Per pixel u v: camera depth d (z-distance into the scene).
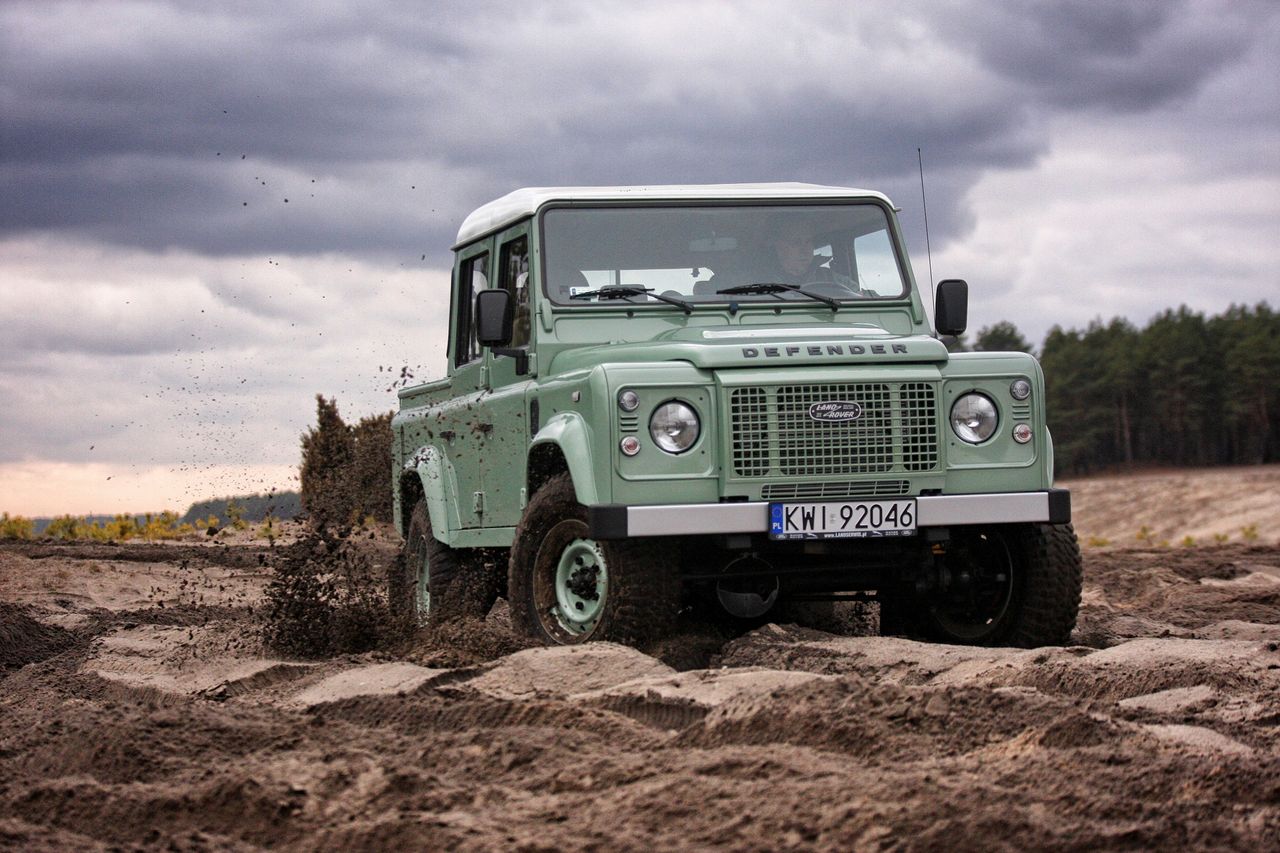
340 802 4.07
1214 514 55.56
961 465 7.11
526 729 4.81
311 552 8.59
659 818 3.69
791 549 7.07
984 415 7.17
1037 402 7.26
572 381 7.20
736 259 8.09
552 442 7.30
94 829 4.06
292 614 8.19
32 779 4.61
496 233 8.56
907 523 6.93
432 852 3.58
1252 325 155.00
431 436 9.52
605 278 7.92
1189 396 144.12
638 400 6.82
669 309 7.89
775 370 6.92
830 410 6.91
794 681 5.50
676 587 6.88
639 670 6.15
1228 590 11.98
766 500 6.86
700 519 6.70
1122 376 146.00
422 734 5.20
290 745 4.82
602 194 8.07
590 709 5.18
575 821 3.73
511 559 7.56
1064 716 4.64
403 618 8.34
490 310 7.71
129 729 4.92
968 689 5.10
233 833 3.95
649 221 8.05
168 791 4.20
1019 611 7.53
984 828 3.50
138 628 9.72
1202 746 4.57
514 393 7.97
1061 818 3.73
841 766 4.10
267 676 7.04
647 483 6.79
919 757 4.39
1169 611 10.48
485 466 8.42
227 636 8.66
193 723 5.02
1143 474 137.00
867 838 3.46
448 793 4.06
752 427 6.84
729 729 4.79
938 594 7.69
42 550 15.66
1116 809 3.82
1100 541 24.06
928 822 3.53
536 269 7.87
